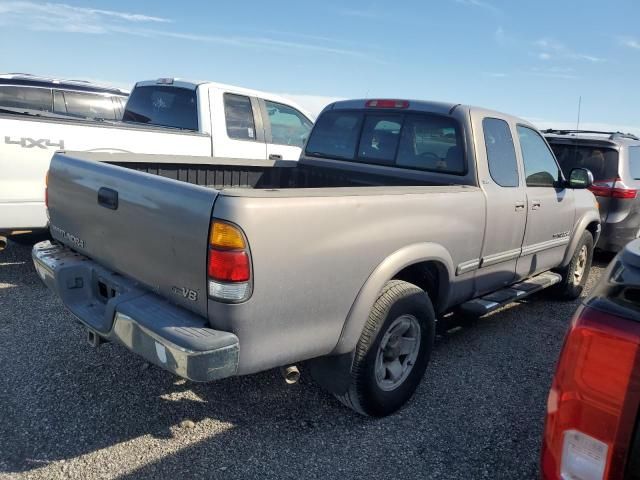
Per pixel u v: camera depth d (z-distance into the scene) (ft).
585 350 5.50
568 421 5.62
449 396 12.07
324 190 9.04
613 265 6.08
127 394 11.32
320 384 10.50
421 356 11.32
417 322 11.07
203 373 7.73
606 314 5.49
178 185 8.41
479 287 13.46
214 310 7.96
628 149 24.27
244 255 7.73
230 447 9.78
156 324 8.20
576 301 19.60
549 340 15.76
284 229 8.14
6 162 16.31
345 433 10.41
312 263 8.62
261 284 7.98
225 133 23.12
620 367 5.29
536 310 18.37
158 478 8.86
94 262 10.71
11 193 16.48
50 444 9.55
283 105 26.05
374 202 9.55
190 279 8.24
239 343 8.07
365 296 9.61
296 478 9.07
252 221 7.76
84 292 10.67
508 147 14.20
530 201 14.61
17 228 16.69
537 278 16.80
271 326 8.32
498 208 13.14
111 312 8.99
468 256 12.42
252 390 11.78
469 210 12.07
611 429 5.35
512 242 14.14
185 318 8.31
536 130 15.98
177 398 11.28
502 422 11.12
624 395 5.27
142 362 12.67
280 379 12.30
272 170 16.10
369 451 9.89
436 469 9.51
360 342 9.93
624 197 23.53
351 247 9.21
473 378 13.01
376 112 15.01
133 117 25.11
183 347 7.72
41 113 20.57
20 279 17.79
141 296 9.06
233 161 15.03
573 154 24.76
